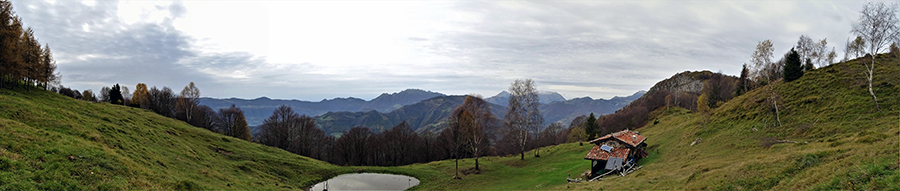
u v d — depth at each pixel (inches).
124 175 1003.9
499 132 3757.4
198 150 1868.8
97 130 1418.6
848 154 829.8
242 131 4542.3
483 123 2849.4
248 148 2379.4
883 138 1011.9
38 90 2332.7
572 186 1581.0
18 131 1024.2
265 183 1654.8
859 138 1098.7
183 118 4340.6
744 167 1032.2
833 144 1182.9
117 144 1316.4
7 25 2117.4
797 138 1541.6
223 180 1448.1
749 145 1619.1
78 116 1579.7
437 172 2406.5
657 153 2165.4
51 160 896.9
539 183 1862.7
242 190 1378.0
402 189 1963.6
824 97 1846.7
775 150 1416.1
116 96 4069.9
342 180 2127.2
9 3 2132.1
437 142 4195.4
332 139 4901.6
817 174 765.9
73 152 995.9
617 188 1326.3
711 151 1747.0
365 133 4431.6
